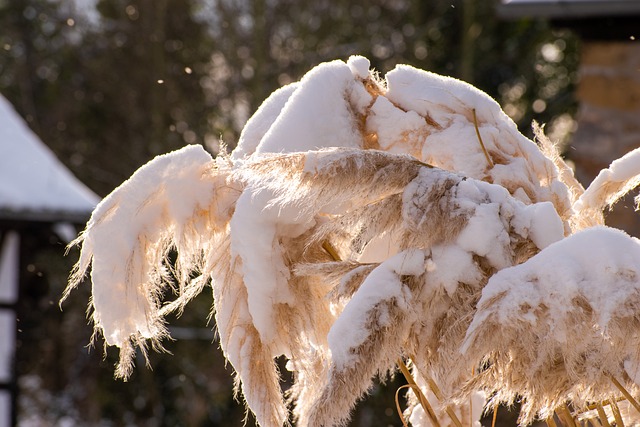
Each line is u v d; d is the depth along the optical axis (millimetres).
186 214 4570
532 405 4266
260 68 20594
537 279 4172
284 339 4527
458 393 4289
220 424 18297
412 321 4289
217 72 22188
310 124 4617
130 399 19359
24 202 13312
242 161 4594
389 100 4691
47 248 14680
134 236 4570
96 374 19641
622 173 4629
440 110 4641
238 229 4473
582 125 10711
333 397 4250
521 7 10711
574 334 4148
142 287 4582
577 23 10781
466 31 20672
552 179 4609
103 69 23516
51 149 24031
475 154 4594
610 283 4129
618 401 4555
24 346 15898
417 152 4656
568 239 4195
